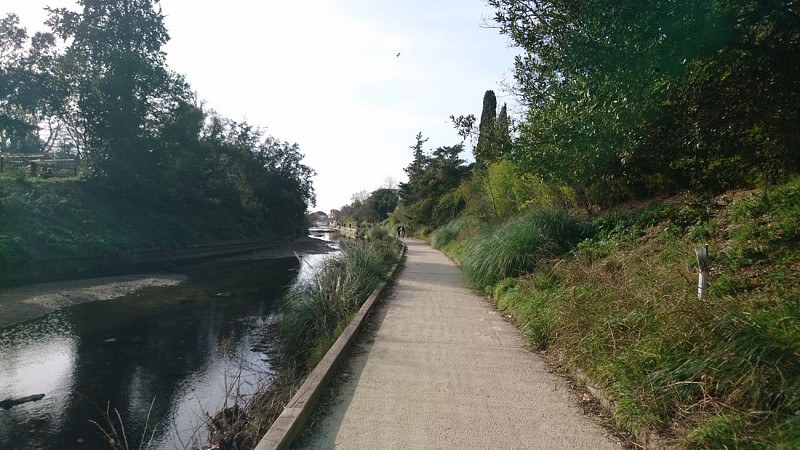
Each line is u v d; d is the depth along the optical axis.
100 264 24.20
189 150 38.91
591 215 12.46
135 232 30.25
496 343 6.67
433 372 5.40
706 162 5.16
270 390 5.86
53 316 12.70
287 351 8.77
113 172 30.86
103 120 31.28
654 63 4.40
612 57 4.60
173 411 6.63
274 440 3.40
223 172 49.25
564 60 5.13
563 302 6.28
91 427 6.20
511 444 3.66
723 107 4.51
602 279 6.49
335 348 5.88
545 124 6.17
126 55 31.27
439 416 4.18
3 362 8.83
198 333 11.11
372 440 3.72
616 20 4.53
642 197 11.25
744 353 3.58
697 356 3.86
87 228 25.86
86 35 30.42
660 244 7.20
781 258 5.18
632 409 3.83
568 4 5.45
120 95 31.53
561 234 10.32
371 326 7.69
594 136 5.14
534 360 5.88
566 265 7.94
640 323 4.82
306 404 4.11
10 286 16.94
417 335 7.11
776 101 4.32
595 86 4.89
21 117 34.72
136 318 12.70
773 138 4.75
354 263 12.34
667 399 3.73
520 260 9.95
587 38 4.86
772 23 4.45
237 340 10.43
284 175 64.56
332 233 92.75
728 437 3.12
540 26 5.92
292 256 34.28
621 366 4.36
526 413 4.26
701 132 4.63
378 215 80.81
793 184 6.38
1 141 39.22
